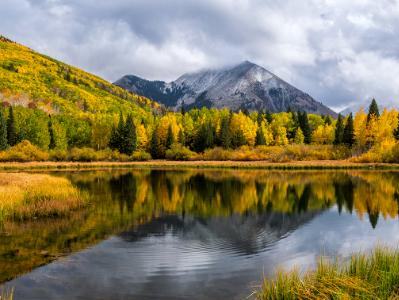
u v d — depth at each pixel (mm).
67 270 12523
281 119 123875
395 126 86250
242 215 22484
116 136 89688
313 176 48125
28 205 21562
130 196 30312
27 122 90125
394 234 17922
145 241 16203
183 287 11000
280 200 28469
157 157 91625
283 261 13492
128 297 10398
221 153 82188
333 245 15836
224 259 13727
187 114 138250
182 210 24031
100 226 19141
